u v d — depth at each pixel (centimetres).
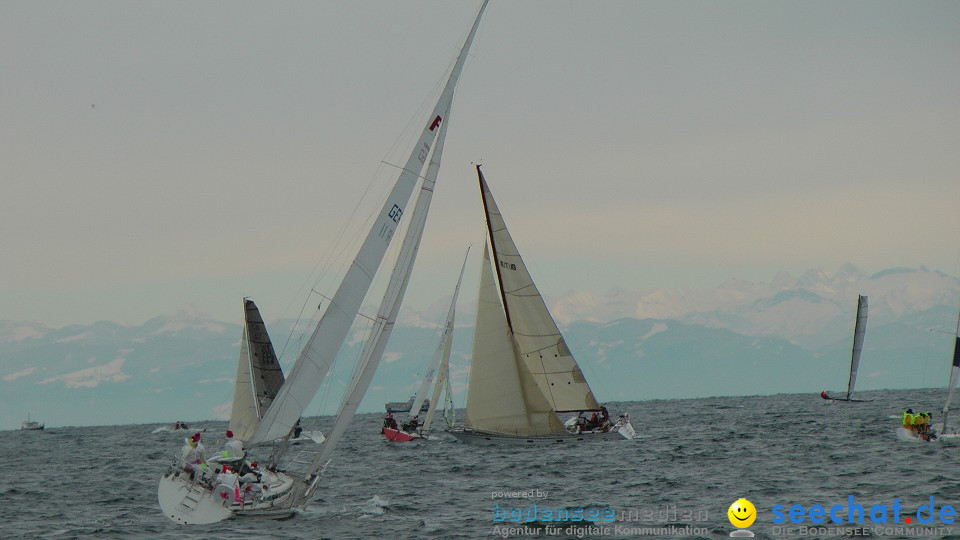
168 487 12638
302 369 13438
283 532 12231
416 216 14588
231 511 12681
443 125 14588
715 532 12019
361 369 14150
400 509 14400
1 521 14250
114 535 12331
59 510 15488
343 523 13038
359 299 13662
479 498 15612
